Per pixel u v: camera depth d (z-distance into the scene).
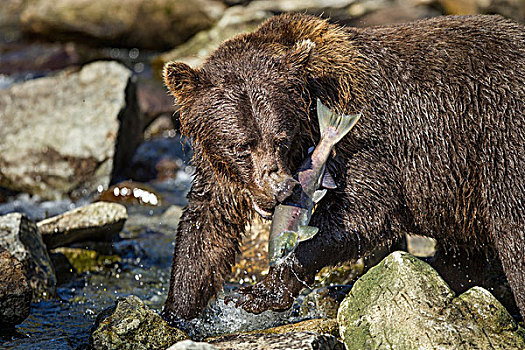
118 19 29.66
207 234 10.80
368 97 10.51
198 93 10.18
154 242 15.14
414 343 9.08
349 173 10.26
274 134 9.64
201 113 10.10
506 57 10.56
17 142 18.53
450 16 11.45
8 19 32.06
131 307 9.93
